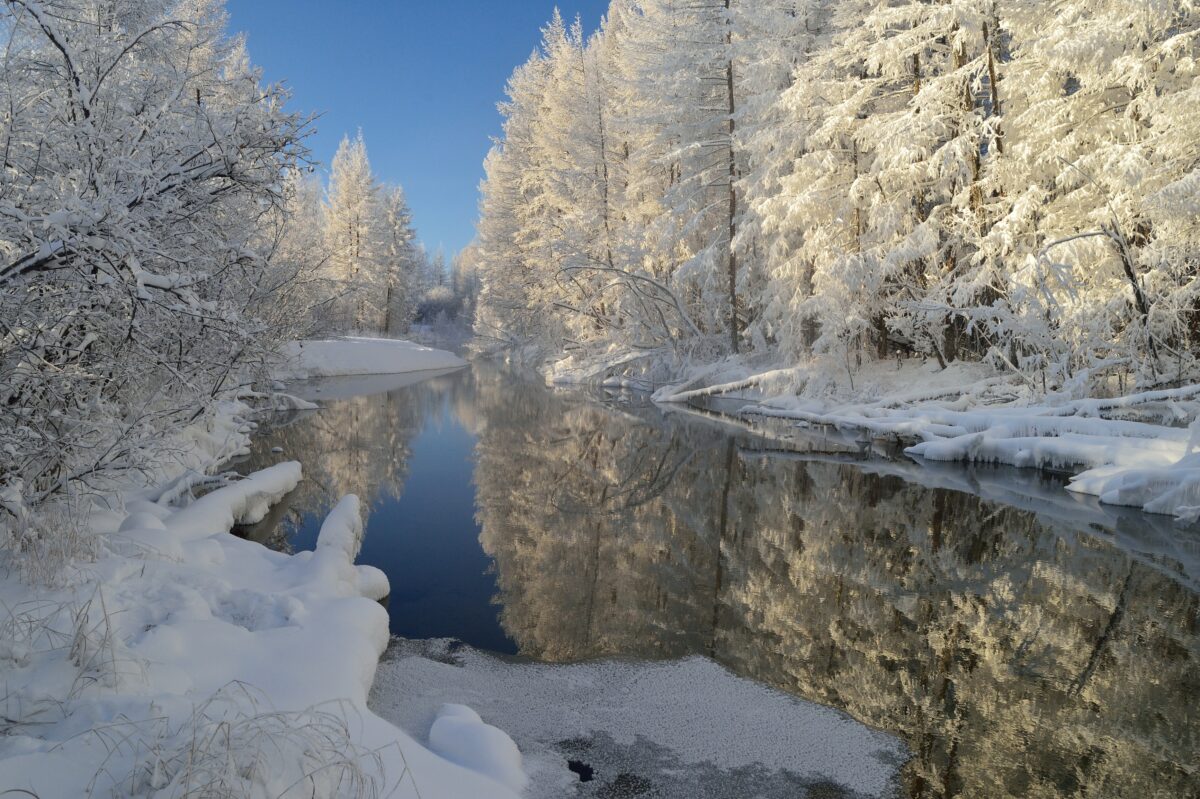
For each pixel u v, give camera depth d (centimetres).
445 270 11988
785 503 997
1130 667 501
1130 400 1162
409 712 404
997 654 521
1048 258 1323
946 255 1777
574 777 346
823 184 1886
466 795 294
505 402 2325
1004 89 1549
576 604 614
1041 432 1218
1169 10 1268
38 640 335
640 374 2812
